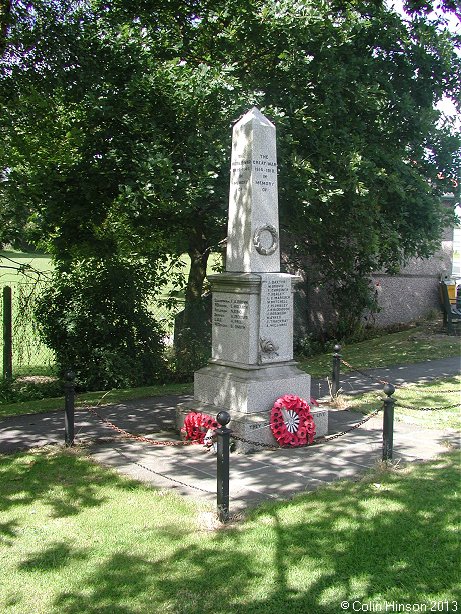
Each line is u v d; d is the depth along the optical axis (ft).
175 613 13.91
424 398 36.27
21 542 17.35
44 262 93.76
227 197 37.76
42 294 45.78
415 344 56.18
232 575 15.47
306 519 18.69
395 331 66.28
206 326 50.37
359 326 63.72
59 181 39.24
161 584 15.10
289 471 23.58
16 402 39.73
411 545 16.92
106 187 39.99
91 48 37.22
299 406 27.37
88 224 42.88
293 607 14.10
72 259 44.47
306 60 37.40
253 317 27.63
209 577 15.40
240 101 35.19
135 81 34.63
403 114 43.78
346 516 18.80
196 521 18.72
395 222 45.14
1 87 37.24
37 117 37.88
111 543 17.28
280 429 26.61
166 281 49.96
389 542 17.10
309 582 15.10
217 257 59.77
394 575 15.40
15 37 36.76
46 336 45.09
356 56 42.83
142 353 46.91
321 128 39.45
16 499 20.49
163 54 40.81
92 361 44.52
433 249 49.57
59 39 35.99
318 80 38.99
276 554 16.49
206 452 26.11
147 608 14.11
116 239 45.50
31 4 36.86
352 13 40.14
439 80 46.91
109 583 15.17
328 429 29.94
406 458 25.02
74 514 19.27
